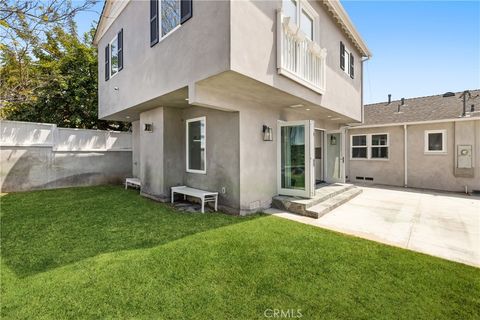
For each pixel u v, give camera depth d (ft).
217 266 11.01
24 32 17.53
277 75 16.69
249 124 20.54
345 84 29.22
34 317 7.70
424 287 9.32
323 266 11.02
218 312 8.00
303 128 22.49
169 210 21.38
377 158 41.29
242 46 13.71
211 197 22.04
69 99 42.86
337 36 26.76
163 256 11.96
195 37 15.48
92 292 9.00
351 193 28.25
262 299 8.68
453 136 34.45
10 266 11.03
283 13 17.06
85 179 36.17
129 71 24.99
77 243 13.75
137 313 7.93
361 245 13.41
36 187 31.83
